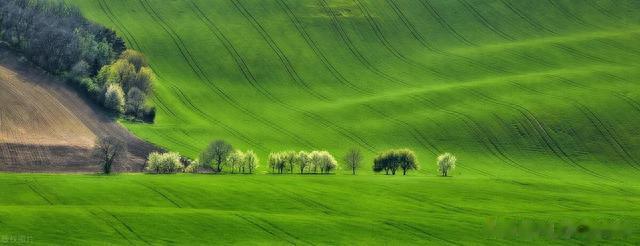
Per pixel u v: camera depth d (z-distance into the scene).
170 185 157.50
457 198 162.88
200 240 117.12
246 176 177.88
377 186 171.25
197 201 146.75
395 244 119.25
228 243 116.38
